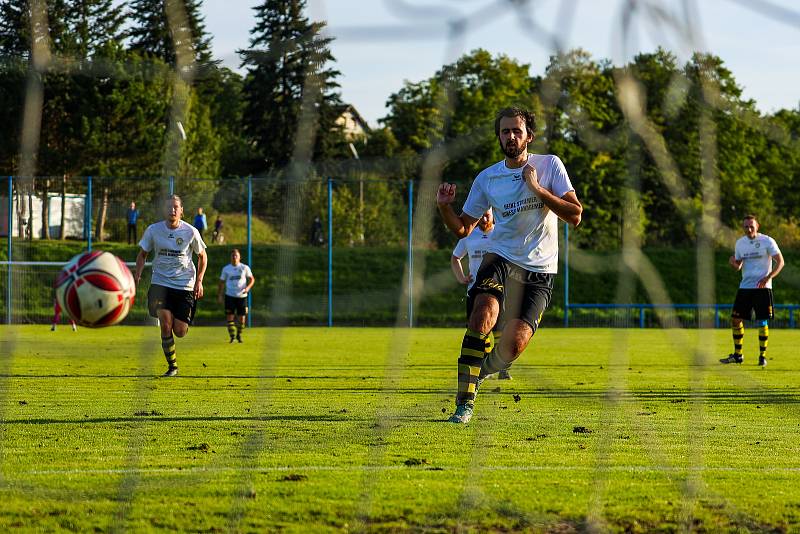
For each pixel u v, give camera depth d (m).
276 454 8.68
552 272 10.01
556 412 12.16
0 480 7.37
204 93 25.03
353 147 42.88
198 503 6.64
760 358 21.55
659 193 21.42
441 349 27.11
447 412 12.02
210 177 35.25
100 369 19.27
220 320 43.34
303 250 43.97
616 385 16.20
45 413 11.70
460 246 16.31
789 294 47.25
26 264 38.69
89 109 27.77
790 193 17.94
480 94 21.50
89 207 38.62
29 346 26.89
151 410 12.11
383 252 44.03
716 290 48.00
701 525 6.21
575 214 9.26
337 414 11.75
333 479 7.49
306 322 43.44
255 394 14.34
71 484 7.24
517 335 9.77
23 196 34.56
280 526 6.07
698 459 8.58
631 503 6.76
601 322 44.91
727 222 21.00
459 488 7.18
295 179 20.78
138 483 7.29
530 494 7.00
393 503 6.67
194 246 17.56
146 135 29.08
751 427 10.87
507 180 9.79
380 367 20.36
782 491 7.21
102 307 10.58
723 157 14.87
